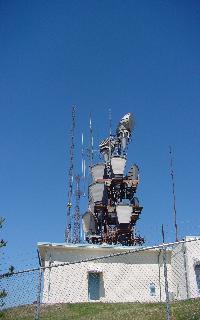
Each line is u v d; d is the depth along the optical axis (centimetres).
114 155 4044
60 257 3019
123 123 4288
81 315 2203
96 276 3020
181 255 2947
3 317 1923
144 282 3008
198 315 1777
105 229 3728
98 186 3841
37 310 1545
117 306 2417
